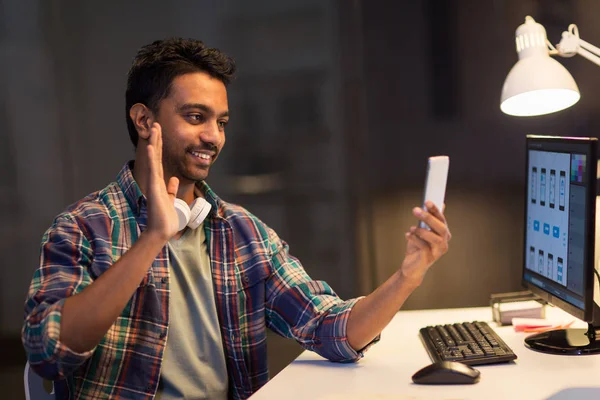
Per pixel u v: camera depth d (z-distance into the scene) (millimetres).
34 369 1241
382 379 1330
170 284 1464
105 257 1399
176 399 1428
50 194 2480
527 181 1740
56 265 1347
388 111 2340
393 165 2355
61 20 2418
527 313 1708
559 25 2227
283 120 2396
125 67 2416
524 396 1200
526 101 1786
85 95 2438
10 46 2436
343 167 2379
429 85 2309
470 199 2334
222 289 1527
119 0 2398
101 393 1373
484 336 1511
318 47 2354
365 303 1445
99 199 1502
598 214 1594
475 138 2307
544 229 1623
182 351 1450
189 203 1539
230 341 1520
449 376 1278
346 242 2402
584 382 1256
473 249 2350
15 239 2504
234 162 2434
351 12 2324
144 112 1476
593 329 1496
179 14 2393
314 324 1499
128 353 1395
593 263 1390
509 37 2256
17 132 2461
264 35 2375
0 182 2480
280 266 1615
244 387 1527
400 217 2367
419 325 1757
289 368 1437
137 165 1527
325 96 2367
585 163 1402
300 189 2412
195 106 1443
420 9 2291
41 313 1223
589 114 2240
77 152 2457
